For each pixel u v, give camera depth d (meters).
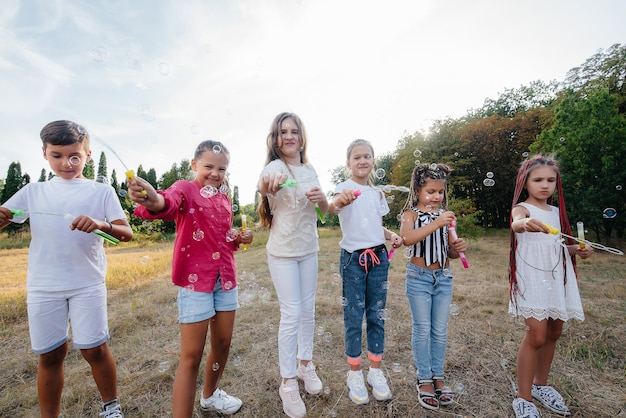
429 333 1.50
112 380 1.34
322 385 1.54
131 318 2.56
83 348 1.24
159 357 1.92
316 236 1.55
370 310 1.54
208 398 1.40
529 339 1.38
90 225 1.12
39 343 1.19
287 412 1.37
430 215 1.58
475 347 1.96
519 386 1.39
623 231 6.85
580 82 9.62
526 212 1.45
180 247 1.25
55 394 1.26
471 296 3.01
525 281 1.40
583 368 1.71
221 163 1.32
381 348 1.53
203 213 1.28
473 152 13.30
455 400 1.47
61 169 1.26
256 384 1.62
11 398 1.55
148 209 1.09
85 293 1.24
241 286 3.69
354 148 1.64
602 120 6.24
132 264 5.27
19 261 6.85
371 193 1.65
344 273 1.56
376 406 1.43
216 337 1.35
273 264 1.45
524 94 17.70
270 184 1.26
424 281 1.50
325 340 2.10
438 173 1.58
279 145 1.50
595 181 6.31
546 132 7.13
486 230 13.19
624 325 2.25
